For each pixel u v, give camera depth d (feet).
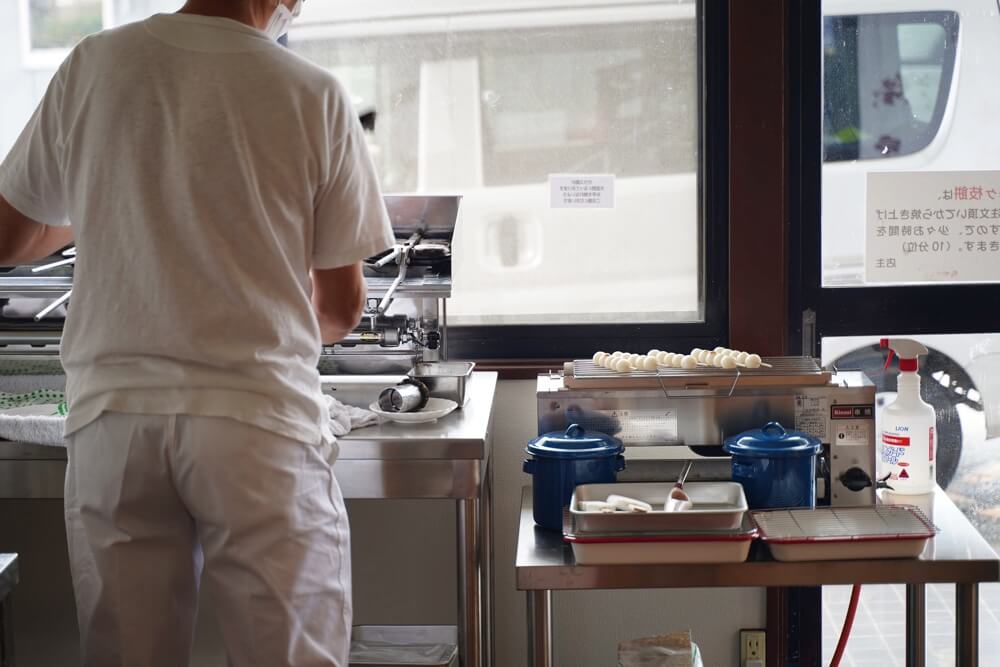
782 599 8.75
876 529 5.90
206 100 5.15
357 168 5.64
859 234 8.70
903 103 8.56
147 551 5.48
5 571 4.80
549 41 8.63
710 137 8.61
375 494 6.64
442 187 8.83
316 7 8.64
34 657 9.00
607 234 8.83
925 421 7.03
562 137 8.73
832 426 6.81
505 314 8.94
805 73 8.46
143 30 5.29
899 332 8.73
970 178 8.63
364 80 8.72
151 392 5.23
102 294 5.26
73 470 5.53
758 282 8.61
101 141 5.21
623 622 8.88
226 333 5.16
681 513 5.77
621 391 6.91
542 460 6.50
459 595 6.88
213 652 8.87
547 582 5.88
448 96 8.72
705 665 8.91
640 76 8.64
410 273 7.59
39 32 8.63
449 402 7.31
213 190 5.11
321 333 6.09
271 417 5.26
